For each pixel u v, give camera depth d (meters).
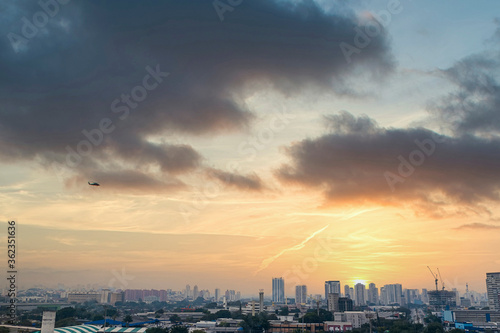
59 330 175.00
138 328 195.75
